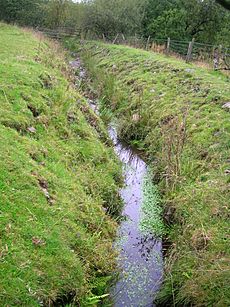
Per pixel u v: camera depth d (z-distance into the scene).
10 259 4.64
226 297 4.77
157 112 11.92
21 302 4.30
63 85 11.53
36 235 5.15
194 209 6.72
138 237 7.19
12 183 5.75
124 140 11.89
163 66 16.05
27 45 17.53
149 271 6.31
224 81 13.25
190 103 11.33
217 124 9.46
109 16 33.03
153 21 35.38
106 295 5.14
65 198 6.33
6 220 5.08
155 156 9.97
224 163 7.83
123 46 25.08
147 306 5.57
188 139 9.32
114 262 6.07
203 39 36.88
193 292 5.05
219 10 35.09
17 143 6.81
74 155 8.04
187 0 35.72
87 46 29.25
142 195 8.63
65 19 36.16
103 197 7.59
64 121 8.95
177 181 7.91
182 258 5.80
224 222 6.06
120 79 16.89
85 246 5.67
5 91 8.51
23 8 36.09
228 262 5.09
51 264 4.93
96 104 14.23
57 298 4.71
